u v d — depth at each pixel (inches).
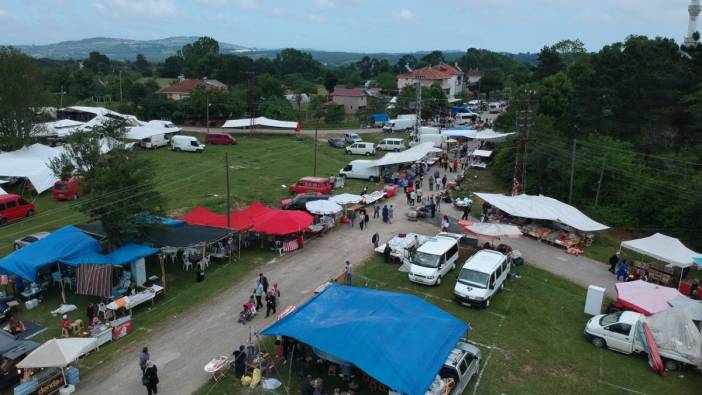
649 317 822.5
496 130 2753.4
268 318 885.2
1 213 1331.2
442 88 4483.3
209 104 3201.3
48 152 1820.9
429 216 1535.4
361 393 675.4
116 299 895.7
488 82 5374.0
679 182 1551.4
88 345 691.4
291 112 3484.3
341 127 3447.3
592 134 1969.7
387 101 4352.9
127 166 1026.1
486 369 745.6
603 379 737.6
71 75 4490.7
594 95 2245.3
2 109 1870.1
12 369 684.1
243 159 2260.1
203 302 944.3
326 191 1695.4
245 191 1724.9
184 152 2356.1
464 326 731.4
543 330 879.1
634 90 2150.6
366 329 666.2
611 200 1717.5
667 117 2010.3
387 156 2065.7
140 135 2333.9
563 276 1136.2
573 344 836.6
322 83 6860.2
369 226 1432.1
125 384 693.9
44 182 1569.9
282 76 7081.7
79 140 1053.8
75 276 994.7
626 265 1117.1
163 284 983.6
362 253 1216.2
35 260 908.0
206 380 703.7
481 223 1219.9
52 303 934.4
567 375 744.3
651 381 738.2
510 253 1177.4
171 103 3265.3
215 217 1228.5
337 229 1401.3
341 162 2338.8
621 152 1755.7
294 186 1722.4
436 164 2359.7
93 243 992.9
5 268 896.3
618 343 810.2
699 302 866.1
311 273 1087.0
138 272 970.1
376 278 1066.7
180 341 806.5
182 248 1031.0
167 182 1796.3
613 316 848.9
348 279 1015.0
